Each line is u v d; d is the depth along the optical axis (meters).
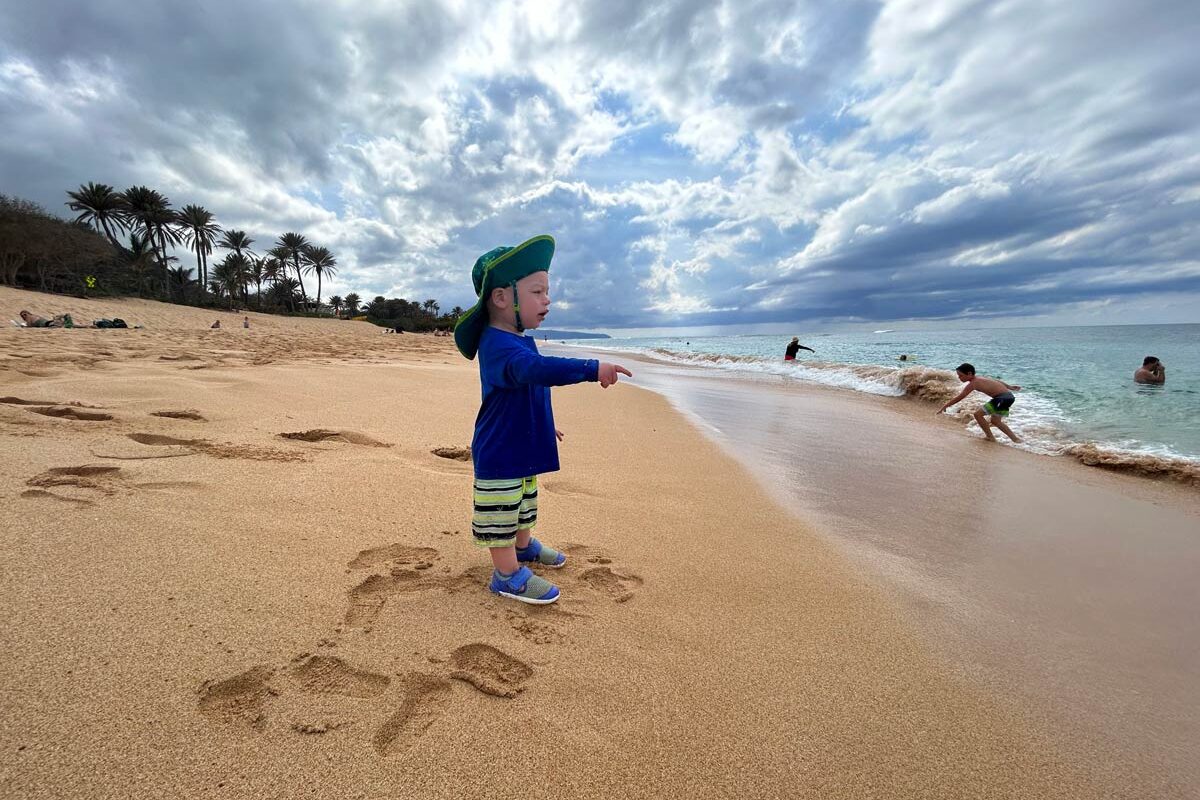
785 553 2.79
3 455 2.86
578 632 1.92
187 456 3.20
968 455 5.32
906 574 2.63
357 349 17.62
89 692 1.35
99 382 4.99
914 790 1.37
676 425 6.43
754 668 1.80
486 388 2.08
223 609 1.76
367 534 2.44
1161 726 1.65
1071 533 3.26
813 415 7.54
